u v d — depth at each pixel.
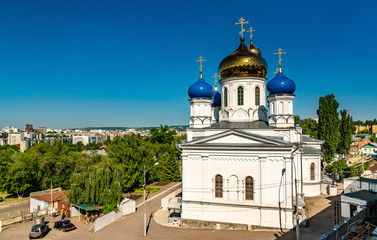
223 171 36.47
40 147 93.12
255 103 44.84
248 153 35.53
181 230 36.19
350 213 36.41
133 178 63.34
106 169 47.44
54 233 37.72
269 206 34.31
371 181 39.97
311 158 49.03
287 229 33.59
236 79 44.56
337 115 85.38
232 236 33.03
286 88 40.62
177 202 45.41
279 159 34.50
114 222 41.28
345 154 107.06
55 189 62.56
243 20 47.16
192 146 37.44
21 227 41.47
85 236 36.06
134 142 74.19
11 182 61.91
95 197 45.31
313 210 40.69
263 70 44.88
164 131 154.38
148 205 50.94
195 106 46.12
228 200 36.19
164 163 78.69
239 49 46.28
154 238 33.97
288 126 40.34
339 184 57.09
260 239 31.56
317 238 30.91
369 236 22.53
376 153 120.69
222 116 46.00
